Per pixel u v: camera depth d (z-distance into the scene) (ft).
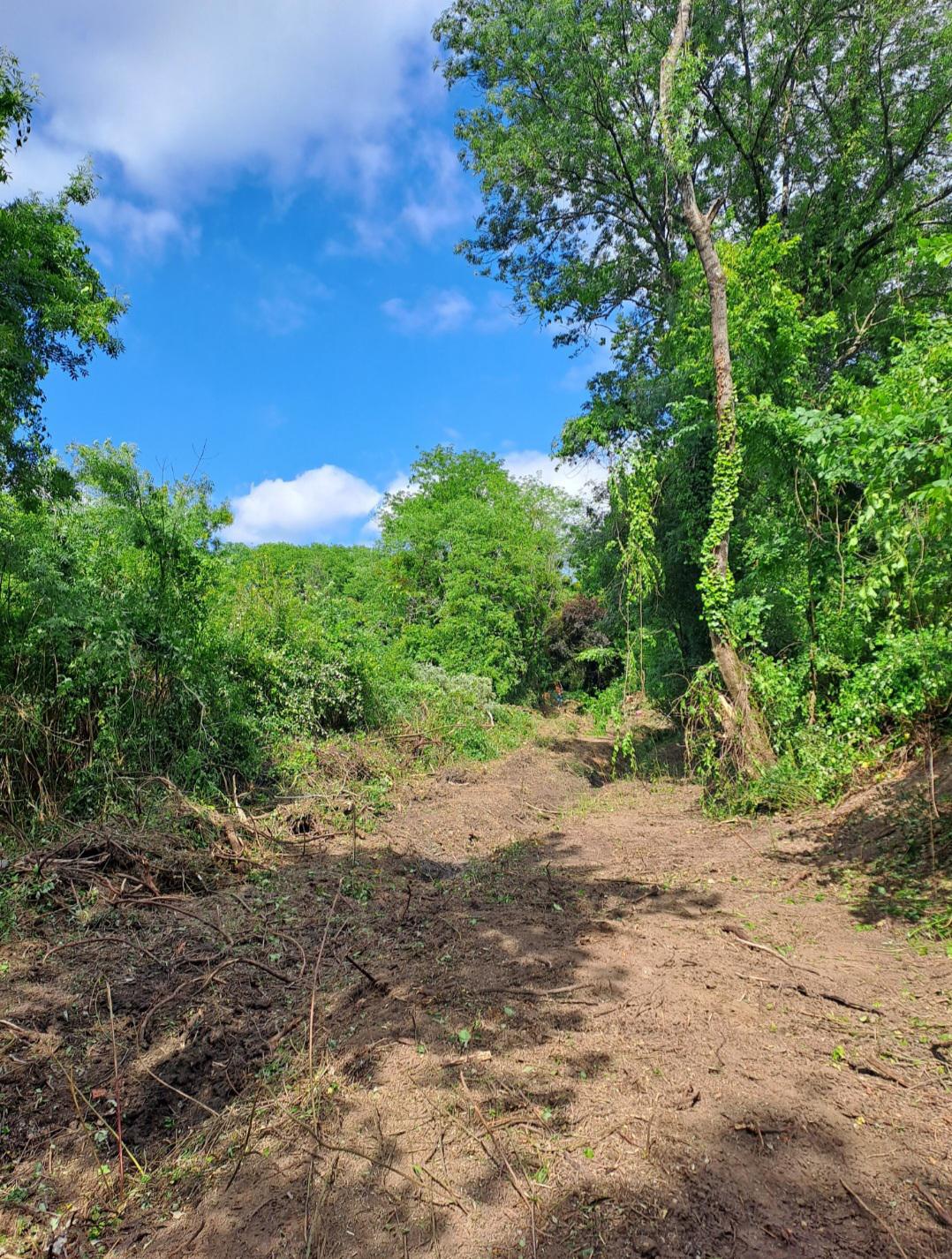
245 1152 9.55
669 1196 8.39
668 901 19.34
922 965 14.03
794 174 53.78
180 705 27.71
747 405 32.17
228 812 25.80
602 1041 11.80
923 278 46.91
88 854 19.39
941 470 15.67
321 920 17.90
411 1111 10.18
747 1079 10.62
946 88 48.03
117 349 39.40
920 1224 7.87
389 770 36.35
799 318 39.63
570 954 15.52
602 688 99.96
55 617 23.66
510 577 71.46
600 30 46.42
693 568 47.01
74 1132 10.09
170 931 16.42
